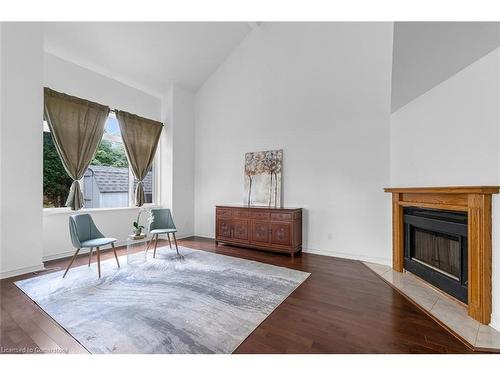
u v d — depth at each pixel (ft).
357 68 12.10
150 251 13.76
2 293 8.19
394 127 10.98
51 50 12.05
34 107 10.27
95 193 14.56
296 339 5.77
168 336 5.88
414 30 8.03
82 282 9.16
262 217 13.55
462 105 7.37
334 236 12.80
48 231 11.95
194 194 18.86
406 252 10.11
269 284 9.05
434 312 7.00
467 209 6.90
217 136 17.56
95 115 13.66
